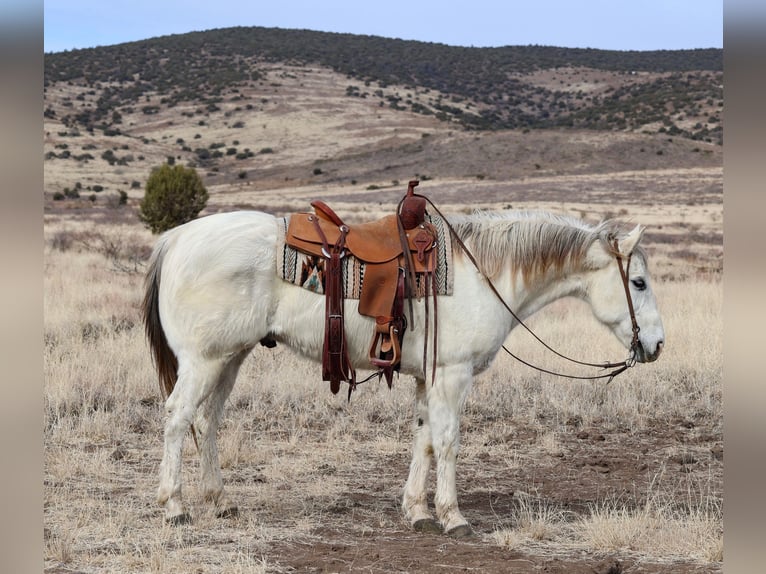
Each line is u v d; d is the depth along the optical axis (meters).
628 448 8.45
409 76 192.50
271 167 116.88
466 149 107.75
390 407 9.33
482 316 5.89
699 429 9.16
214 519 5.84
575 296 6.50
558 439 8.70
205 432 6.13
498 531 5.85
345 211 58.59
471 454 8.07
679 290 17.33
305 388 9.68
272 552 5.27
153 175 33.44
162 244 6.14
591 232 6.30
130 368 10.05
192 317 5.74
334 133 138.25
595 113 156.88
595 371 10.90
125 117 150.38
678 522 5.97
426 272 5.80
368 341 5.86
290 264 5.77
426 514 5.98
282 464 7.45
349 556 5.20
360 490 6.86
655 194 74.19
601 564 5.14
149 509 6.03
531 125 161.75
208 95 160.75
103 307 13.84
